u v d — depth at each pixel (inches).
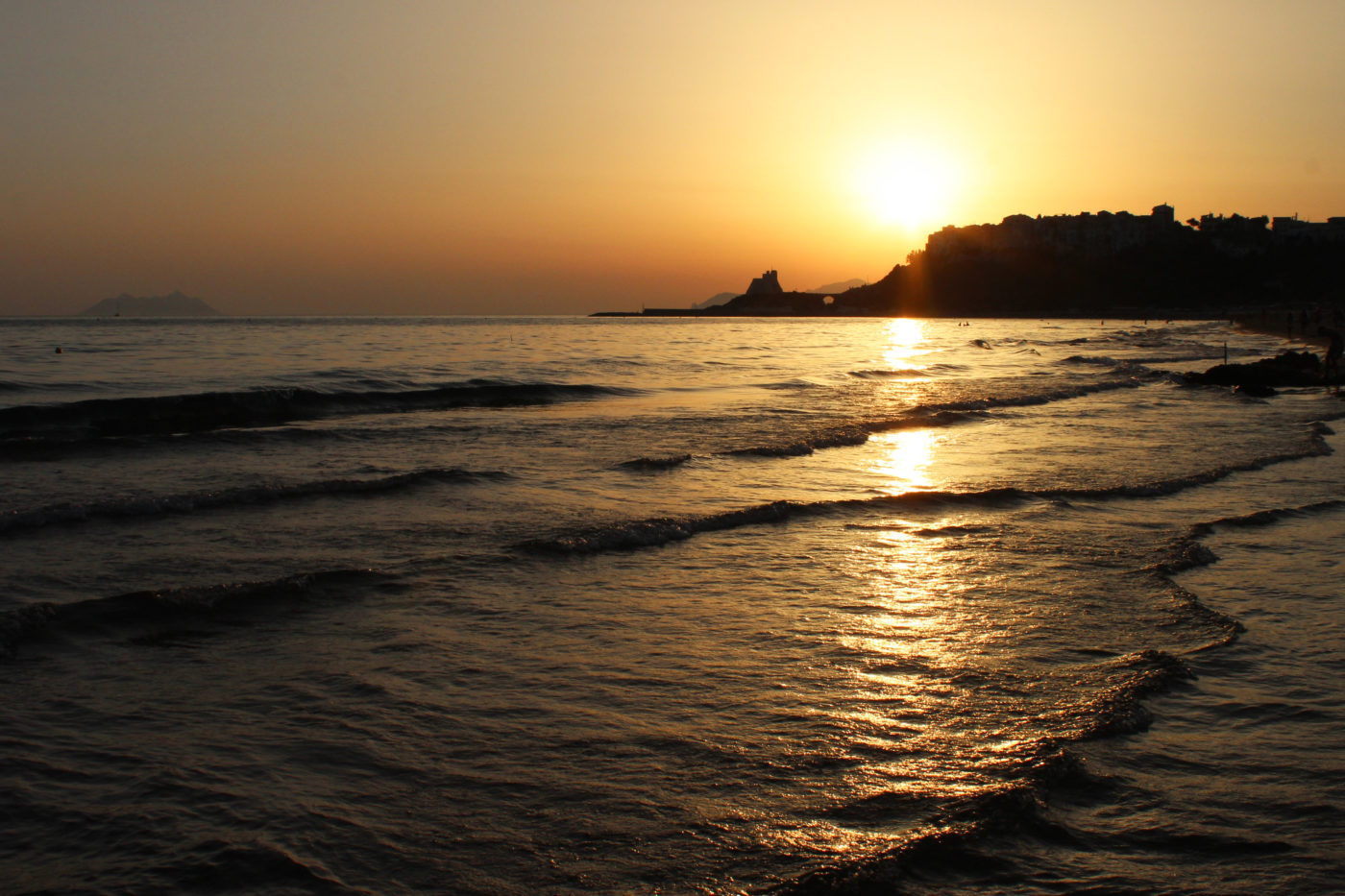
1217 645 272.5
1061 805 179.9
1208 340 3260.3
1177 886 153.5
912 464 609.0
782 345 2955.2
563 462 597.3
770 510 438.3
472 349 2218.3
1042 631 285.9
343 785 183.2
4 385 1075.9
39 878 149.2
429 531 400.2
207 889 147.3
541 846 161.3
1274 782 190.7
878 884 151.9
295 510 437.7
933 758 198.4
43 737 202.2
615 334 3917.3
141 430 800.3
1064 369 1819.6
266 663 250.1
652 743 204.4
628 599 312.5
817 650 267.3
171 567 339.6
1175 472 575.5
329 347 2140.7
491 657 257.0
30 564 338.0
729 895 147.4
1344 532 422.9
